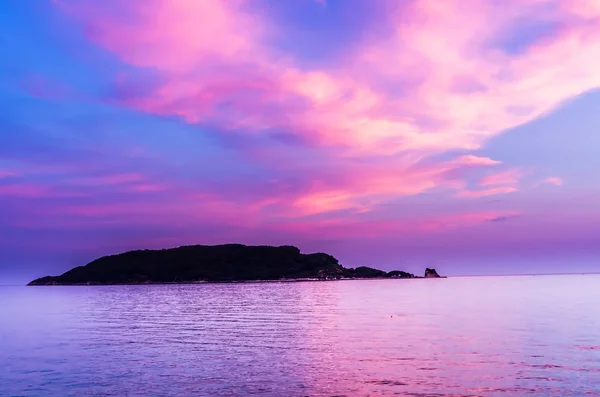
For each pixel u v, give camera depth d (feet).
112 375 84.94
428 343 113.80
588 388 69.72
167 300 380.78
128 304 332.39
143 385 77.00
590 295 334.65
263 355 102.78
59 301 388.16
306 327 156.97
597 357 92.27
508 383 73.36
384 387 72.43
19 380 82.07
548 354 96.02
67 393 73.00
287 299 360.07
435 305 253.65
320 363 91.97
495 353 98.32
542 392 68.23
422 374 80.48
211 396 69.46
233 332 147.95
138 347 118.83
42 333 153.69
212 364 93.56
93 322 194.29
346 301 313.53
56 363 97.60
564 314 182.91
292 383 76.18
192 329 160.25
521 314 185.57
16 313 252.01
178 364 94.27
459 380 75.87
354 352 103.45
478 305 245.65
